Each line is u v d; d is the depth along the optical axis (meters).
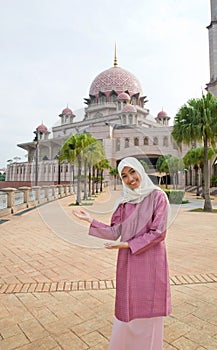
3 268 4.39
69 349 2.18
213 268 4.35
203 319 2.66
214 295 3.27
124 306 1.52
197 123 13.33
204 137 13.67
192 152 25.91
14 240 6.56
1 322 2.63
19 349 2.19
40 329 2.49
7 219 10.08
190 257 5.01
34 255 5.19
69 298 3.18
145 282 1.52
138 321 1.54
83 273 4.11
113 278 3.87
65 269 4.31
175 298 3.17
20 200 13.29
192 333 2.41
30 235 7.16
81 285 3.59
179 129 13.38
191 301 3.09
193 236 7.07
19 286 3.57
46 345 2.24
